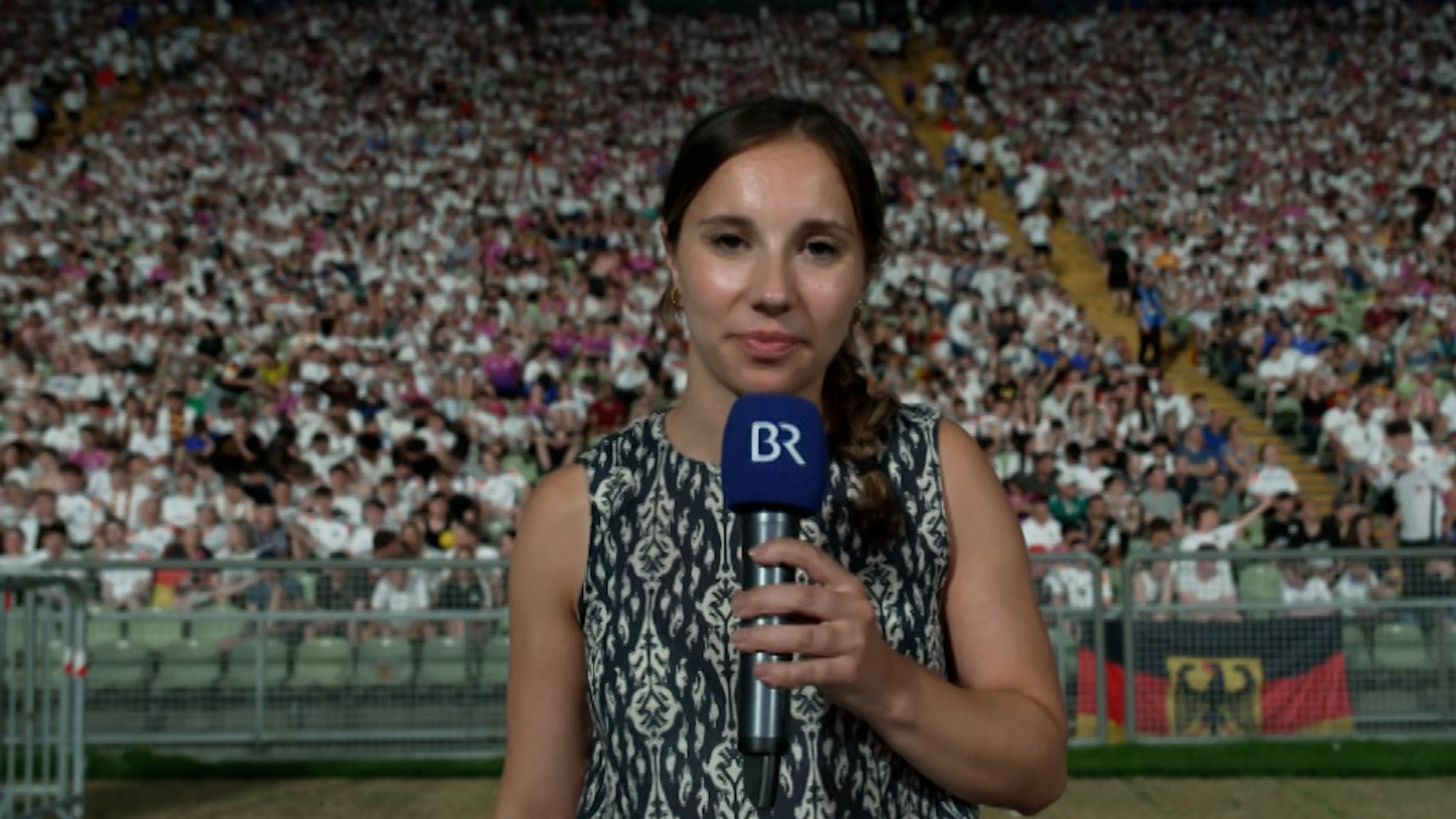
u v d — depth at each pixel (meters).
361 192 21.89
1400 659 8.59
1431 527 12.24
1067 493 11.62
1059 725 1.70
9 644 6.86
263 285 17.58
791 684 1.42
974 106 26.81
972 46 29.16
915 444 1.81
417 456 12.66
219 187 21.69
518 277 17.92
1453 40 27.69
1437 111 25.77
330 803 7.42
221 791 7.73
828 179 1.68
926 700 1.53
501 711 8.35
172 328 15.52
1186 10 30.02
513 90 26.28
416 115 25.00
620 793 1.72
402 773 8.11
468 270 18.88
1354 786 7.80
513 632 1.89
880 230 1.77
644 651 1.73
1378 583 8.66
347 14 27.80
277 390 14.16
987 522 1.80
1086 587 8.68
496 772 8.13
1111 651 8.66
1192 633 8.61
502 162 23.42
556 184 22.38
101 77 25.64
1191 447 12.83
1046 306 17.58
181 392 13.75
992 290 18.20
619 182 22.66
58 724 6.80
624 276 18.28
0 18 25.98
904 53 29.39
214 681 8.25
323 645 8.30
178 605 8.29
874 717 1.53
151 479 11.62
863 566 1.73
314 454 12.81
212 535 10.75
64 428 13.06
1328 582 8.66
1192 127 25.64
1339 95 26.62
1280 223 20.97
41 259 17.84
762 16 29.97
